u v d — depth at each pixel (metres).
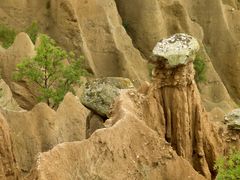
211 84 104.69
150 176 36.25
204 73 103.44
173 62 39.56
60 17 92.62
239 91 113.19
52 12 93.38
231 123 45.00
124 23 105.81
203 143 42.56
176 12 110.12
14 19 92.50
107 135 35.91
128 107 39.91
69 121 56.53
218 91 104.38
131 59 97.19
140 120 37.78
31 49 76.75
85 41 94.31
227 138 45.00
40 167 33.00
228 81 114.12
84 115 57.38
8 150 41.62
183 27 110.06
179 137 41.19
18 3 92.69
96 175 34.72
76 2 95.31
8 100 65.25
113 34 96.94
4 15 92.06
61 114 56.44
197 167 42.19
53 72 71.50
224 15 117.06
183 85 40.72
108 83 50.91
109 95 49.81
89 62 92.19
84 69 89.94
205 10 117.00
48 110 55.59
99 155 35.31
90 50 95.38
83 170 34.56
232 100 110.06
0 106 57.31
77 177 34.19
